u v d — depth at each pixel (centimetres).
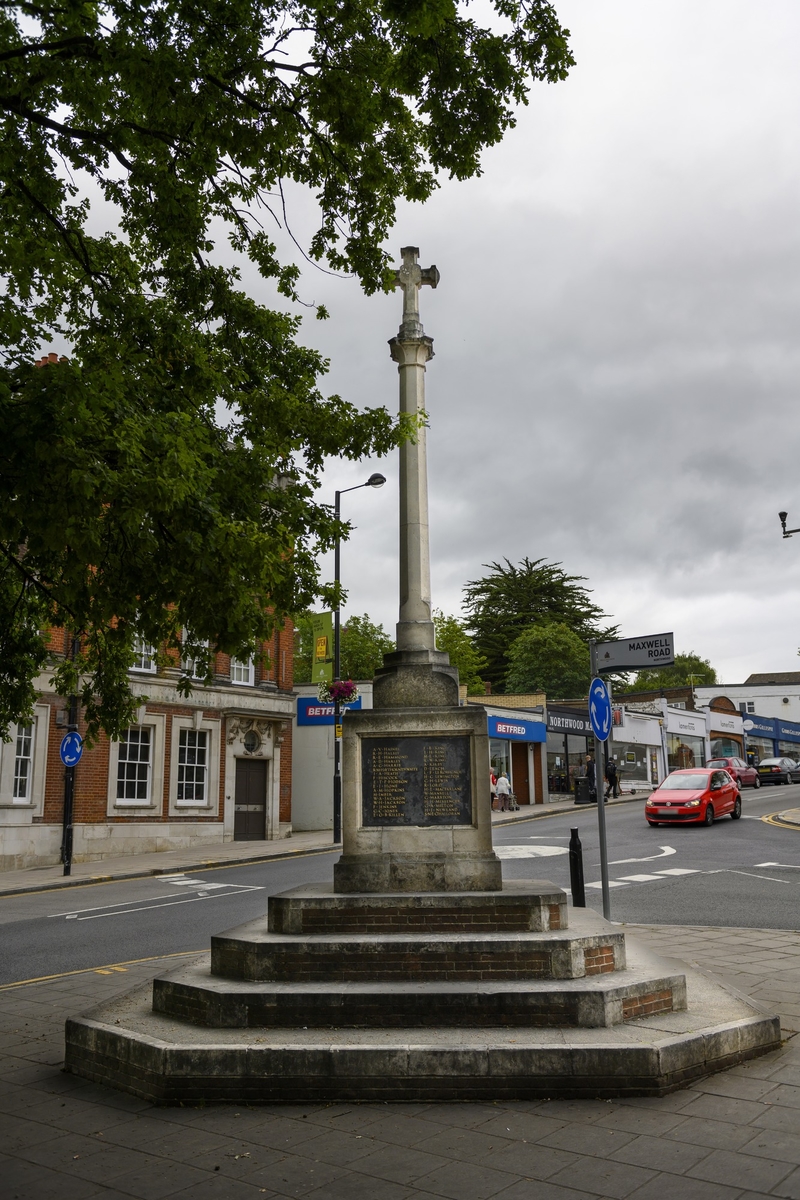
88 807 2384
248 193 936
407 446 915
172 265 954
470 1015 615
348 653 5381
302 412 934
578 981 648
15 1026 775
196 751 2742
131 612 704
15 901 1659
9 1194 444
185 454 634
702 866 1811
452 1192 438
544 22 780
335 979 664
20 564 853
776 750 6938
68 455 589
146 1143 509
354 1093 566
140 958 1062
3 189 883
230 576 664
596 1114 531
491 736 3694
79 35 732
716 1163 459
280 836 2961
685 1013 654
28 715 1079
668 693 6375
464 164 847
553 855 2019
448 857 783
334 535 933
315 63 836
